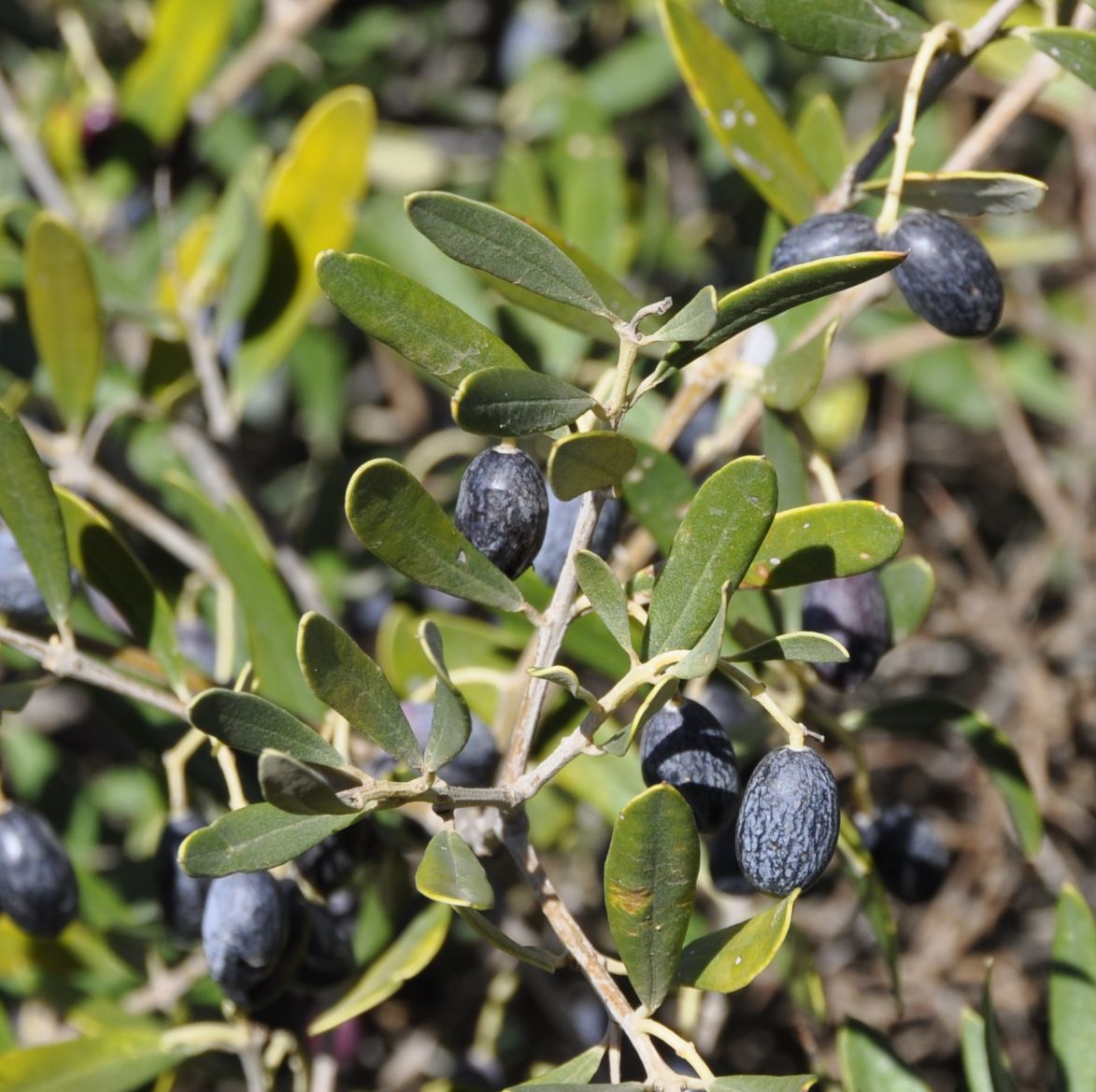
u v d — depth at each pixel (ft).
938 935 2.12
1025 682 2.13
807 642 1.24
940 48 1.35
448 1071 1.79
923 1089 1.43
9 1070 1.43
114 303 1.71
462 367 1.24
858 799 1.45
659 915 1.24
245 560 1.51
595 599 1.24
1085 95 2.01
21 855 1.40
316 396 2.16
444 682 1.23
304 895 1.41
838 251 1.32
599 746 1.25
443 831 1.25
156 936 1.65
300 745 1.25
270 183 1.68
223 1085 1.90
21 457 1.35
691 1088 1.25
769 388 1.41
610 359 1.74
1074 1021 1.44
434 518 1.24
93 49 2.06
